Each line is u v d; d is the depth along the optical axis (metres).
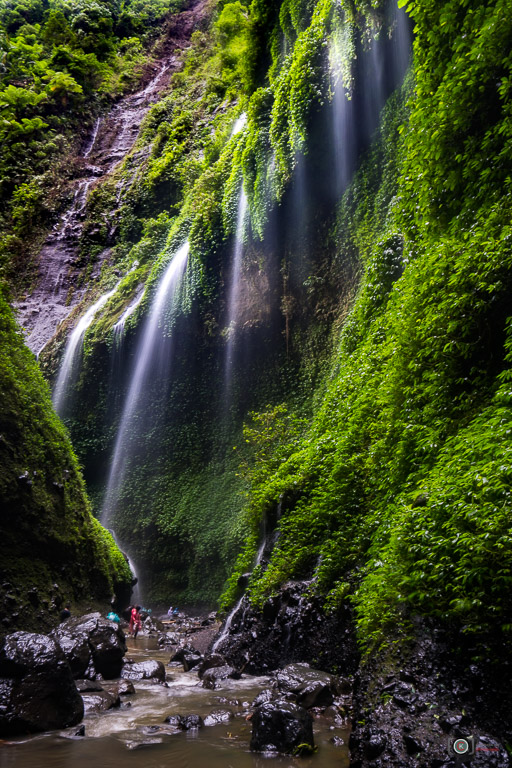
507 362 6.06
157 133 39.22
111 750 5.10
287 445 13.68
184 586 19.69
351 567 7.73
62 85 44.47
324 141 17.39
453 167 8.09
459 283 6.62
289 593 8.68
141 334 24.66
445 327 6.72
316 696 6.05
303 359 18.23
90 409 24.88
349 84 15.80
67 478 12.99
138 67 49.81
